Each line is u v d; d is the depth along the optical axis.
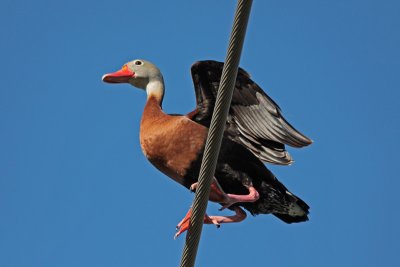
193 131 12.24
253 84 12.82
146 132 12.52
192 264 8.95
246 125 12.97
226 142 12.70
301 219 13.31
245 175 12.66
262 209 13.09
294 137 12.65
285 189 12.80
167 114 12.82
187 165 12.20
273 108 12.76
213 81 12.93
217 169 12.67
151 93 13.62
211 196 11.87
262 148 12.98
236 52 8.41
